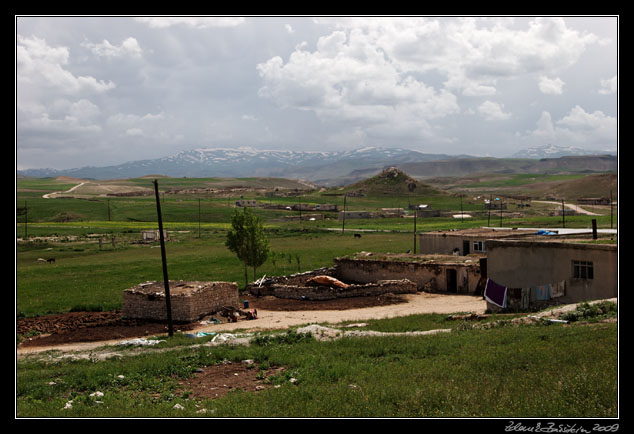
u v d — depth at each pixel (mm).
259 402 13672
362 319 34000
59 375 19875
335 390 14320
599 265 30750
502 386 13516
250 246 51469
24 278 63938
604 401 11594
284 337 24641
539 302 33625
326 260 75312
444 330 25828
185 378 18172
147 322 36531
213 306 38594
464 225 151500
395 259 53000
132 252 97812
